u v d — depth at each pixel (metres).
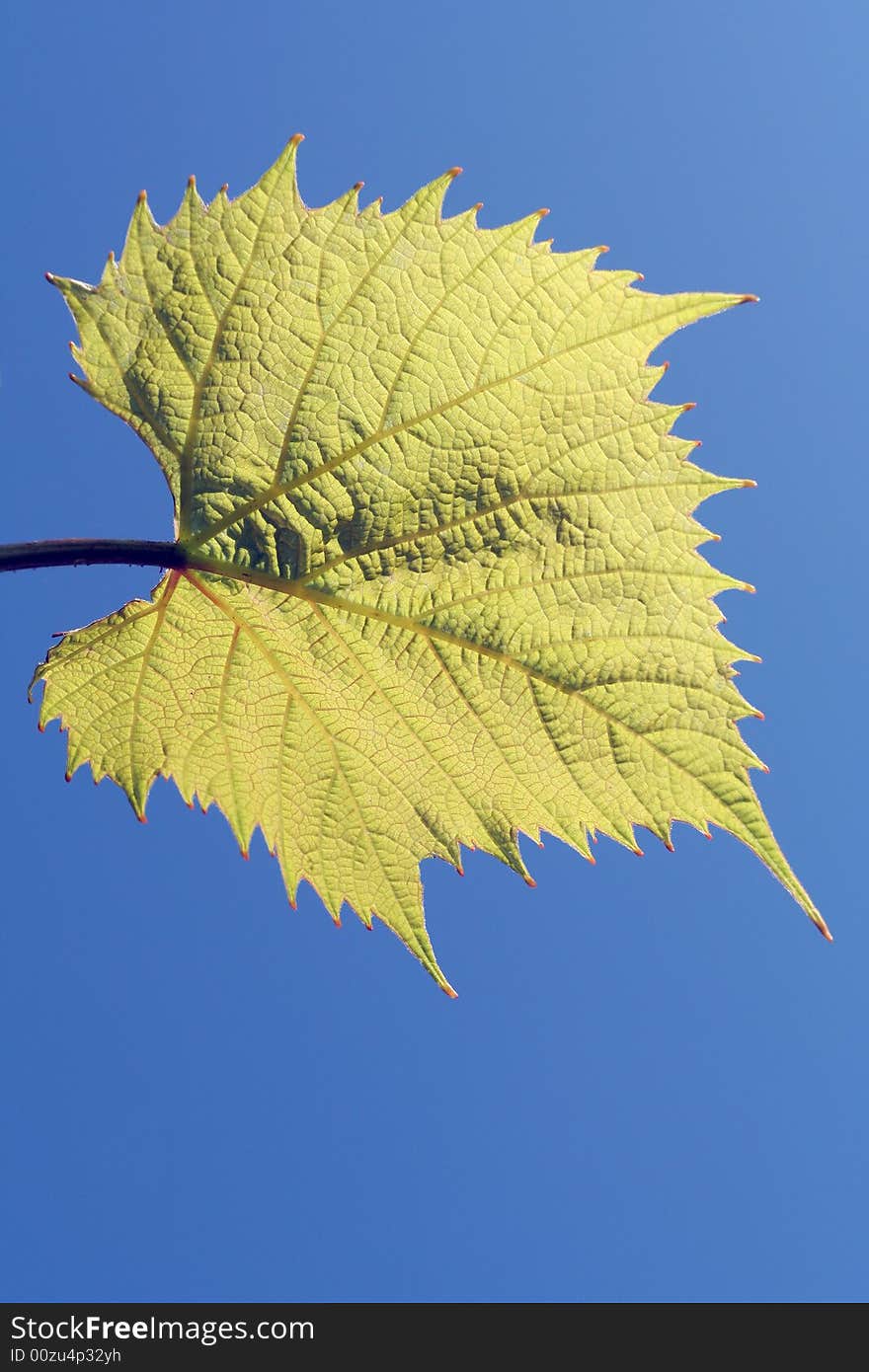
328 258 0.55
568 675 0.56
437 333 0.55
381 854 0.57
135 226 0.55
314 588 0.57
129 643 0.57
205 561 0.56
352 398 0.56
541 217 0.55
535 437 0.56
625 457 0.55
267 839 0.58
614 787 0.56
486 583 0.56
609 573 0.56
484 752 0.57
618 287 0.55
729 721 0.56
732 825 0.56
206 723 0.58
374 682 0.57
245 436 0.56
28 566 0.55
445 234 0.55
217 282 0.56
